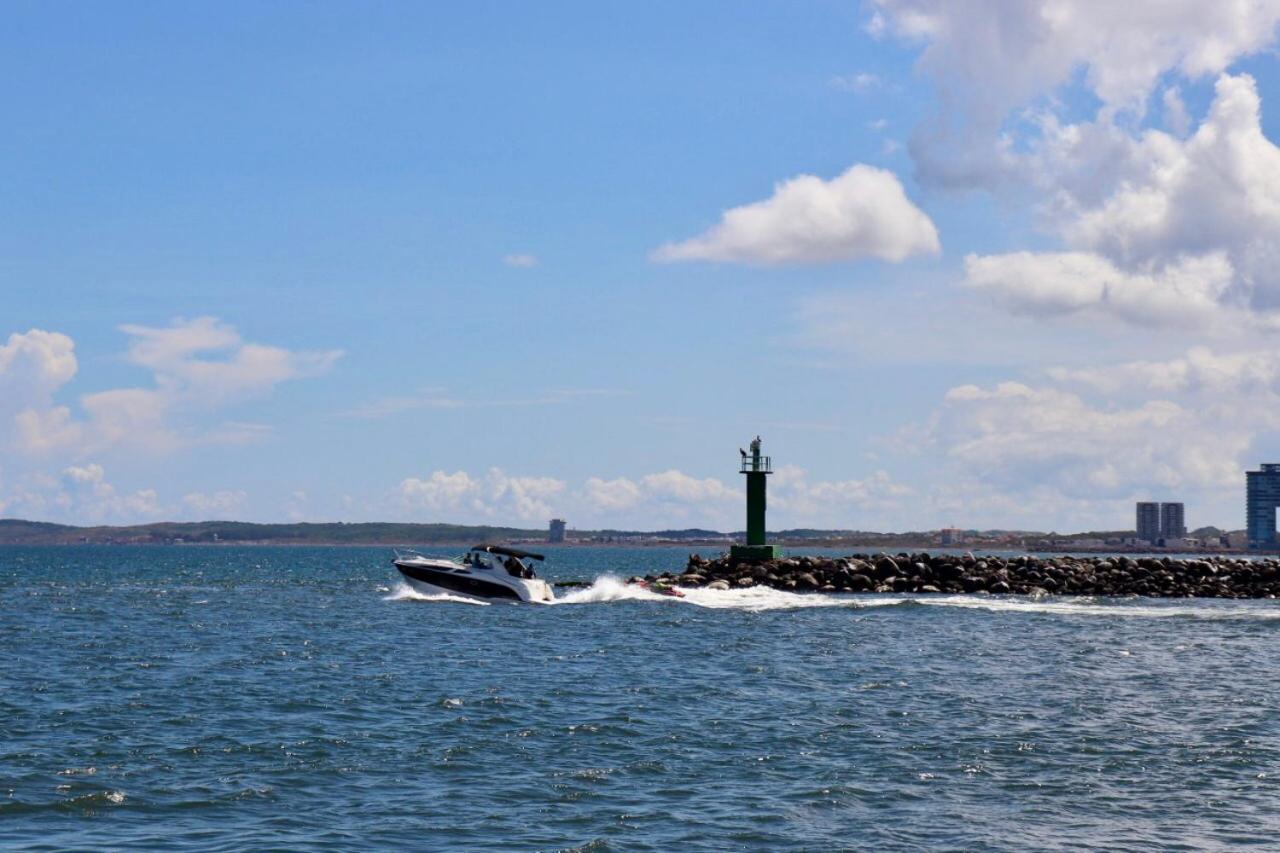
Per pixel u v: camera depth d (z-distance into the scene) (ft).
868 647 154.51
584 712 104.99
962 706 108.58
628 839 68.08
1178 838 68.69
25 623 194.59
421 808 73.82
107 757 85.81
